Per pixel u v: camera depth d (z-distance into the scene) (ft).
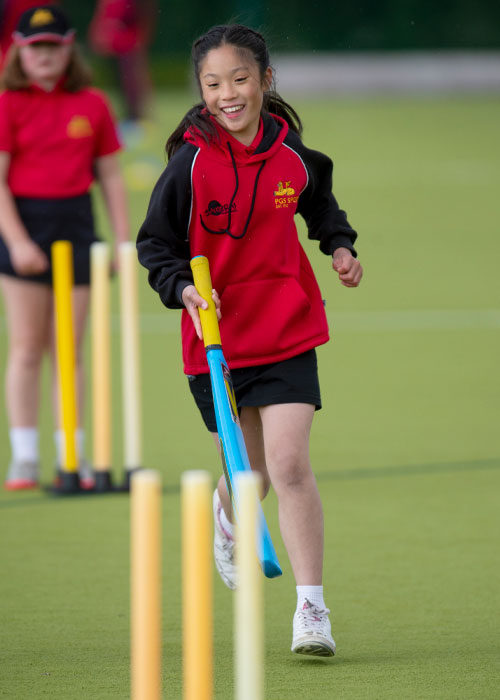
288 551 49.55
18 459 78.28
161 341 119.65
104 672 47.16
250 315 50.03
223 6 368.07
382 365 110.11
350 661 48.60
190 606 31.78
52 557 63.82
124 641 51.24
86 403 99.81
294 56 399.44
